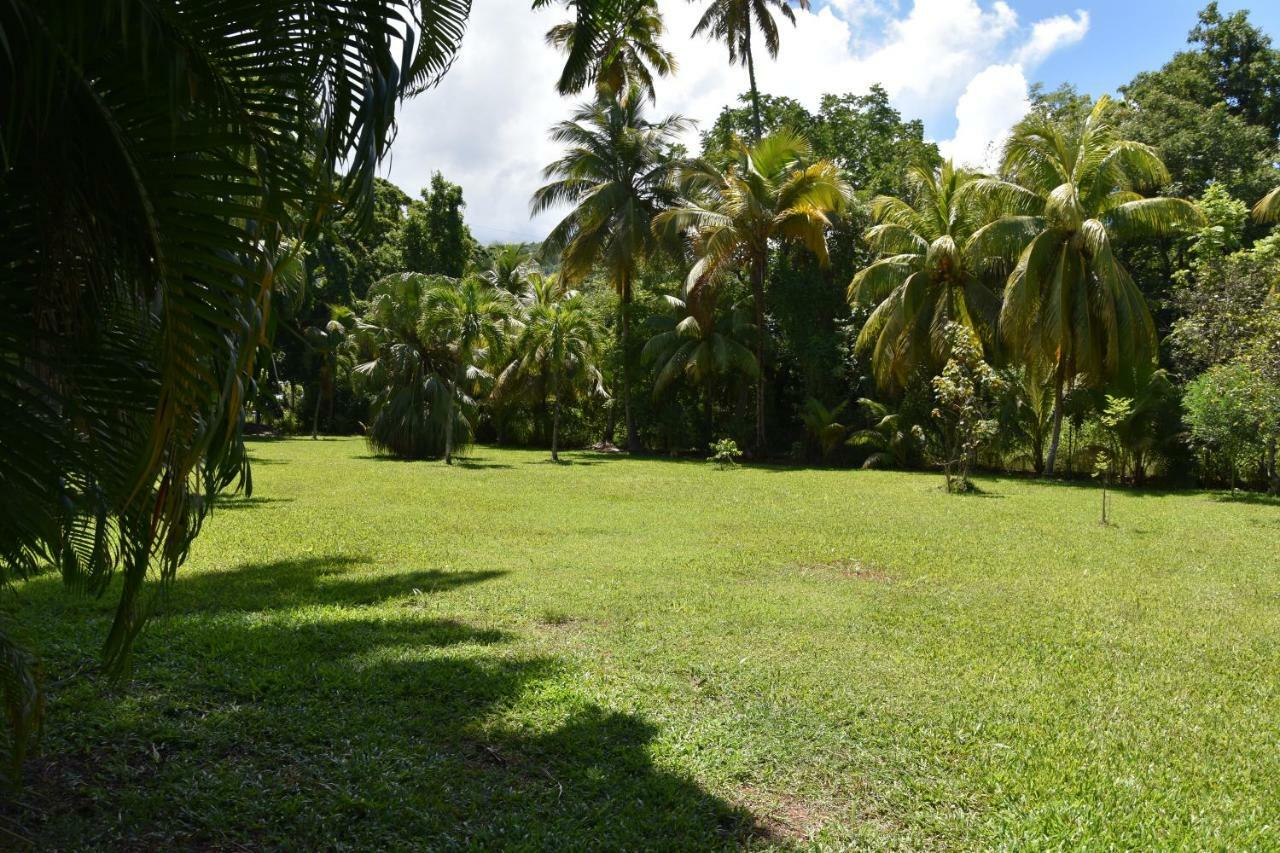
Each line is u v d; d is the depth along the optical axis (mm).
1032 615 6539
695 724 4129
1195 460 19828
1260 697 4766
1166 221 18969
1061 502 15039
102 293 2361
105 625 5461
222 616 5898
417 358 23750
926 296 22328
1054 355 19594
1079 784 3592
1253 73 25141
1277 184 22203
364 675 4656
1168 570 8539
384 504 13047
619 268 27250
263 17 1986
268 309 2127
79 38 1775
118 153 2037
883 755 3846
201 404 2303
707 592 7102
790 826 3203
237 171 2029
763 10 25375
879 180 26438
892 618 6320
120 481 2543
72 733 3729
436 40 2699
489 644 5438
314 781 3406
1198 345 17188
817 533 10703
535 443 34000
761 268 25156
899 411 23453
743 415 27766
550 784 3471
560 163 27438
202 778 3377
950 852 3031
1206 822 3279
